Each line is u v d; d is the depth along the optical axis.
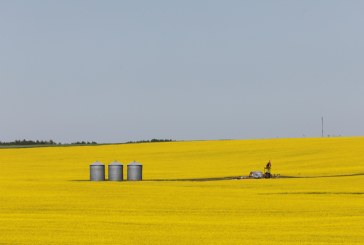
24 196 93.00
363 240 55.28
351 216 71.00
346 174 142.62
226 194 96.50
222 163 180.25
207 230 60.38
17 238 55.84
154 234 58.00
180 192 100.25
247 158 190.38
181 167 171.75
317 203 83.94
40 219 67.69
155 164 181.75
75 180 134.75
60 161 199.75
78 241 54.53
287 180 126.88
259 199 89.00
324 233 58.88
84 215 71.44
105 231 59.59
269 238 56.06
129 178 134.88
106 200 87.44
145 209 77.25
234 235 57.62
